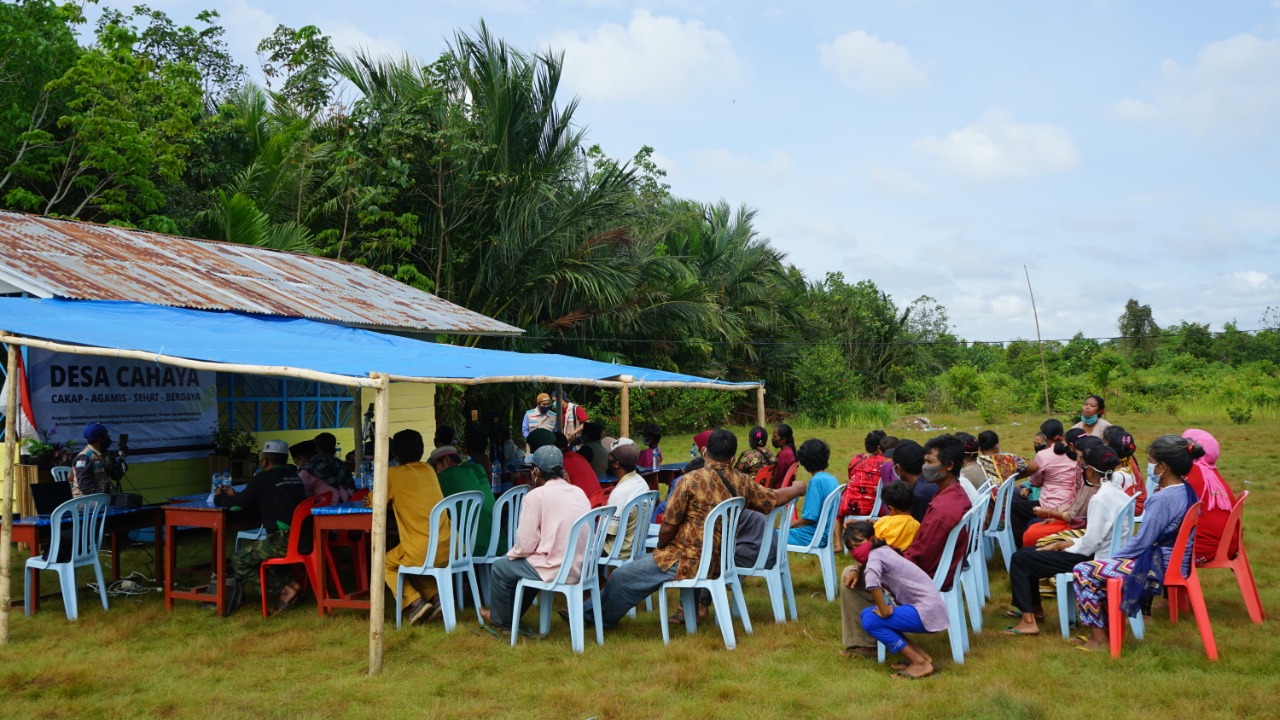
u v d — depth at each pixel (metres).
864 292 38.69
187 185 20.83
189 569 8.31
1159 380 33.06
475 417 12.47
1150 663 5.43
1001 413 28.34
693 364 27.45
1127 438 7.47
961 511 5.55
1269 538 9.22
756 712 4.88
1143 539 5.55
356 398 10.45
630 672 5.54
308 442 7.47
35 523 6.86
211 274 10.66
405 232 19.61
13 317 7.38
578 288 21.06
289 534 6.89
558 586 5.98
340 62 20.75
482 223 20.47
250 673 5.60
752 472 8.29
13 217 10.70
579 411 15.13
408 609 6.85
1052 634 6.17
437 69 20.56
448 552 6.53
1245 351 42.84
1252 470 14.56
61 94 17.47
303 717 4.89
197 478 10.73
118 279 9.23
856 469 8.41
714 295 26.95
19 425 9.00
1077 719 4.66
